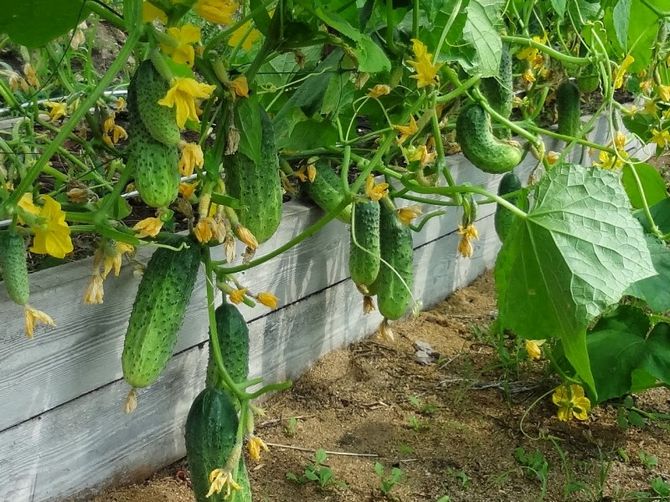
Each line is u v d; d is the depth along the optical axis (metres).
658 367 0.97
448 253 1.33
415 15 0.82
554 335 0.86
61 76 0.96
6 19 0.70
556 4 1.04
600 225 0.79
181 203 0.72
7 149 0.84
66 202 0.88
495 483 0.94
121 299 0.81
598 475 0.98
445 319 1.30
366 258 0.93
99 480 0.85
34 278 0.76
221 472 0.68
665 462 1.01
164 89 0.57
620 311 1.03
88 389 0.81
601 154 1.10
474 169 1.32
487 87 0.99
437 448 1.00
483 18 0.91
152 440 0.90
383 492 0.91
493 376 1.15
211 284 0.74
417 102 0.86
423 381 1.13
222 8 0.59
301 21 0.77
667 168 1.93
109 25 1.51
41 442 0.79
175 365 0.90
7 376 0.74
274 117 1.05
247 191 0.75
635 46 1.16
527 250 0.82
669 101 1.16
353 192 0.79
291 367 1.08
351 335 1.18
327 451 0.97
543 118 1.55
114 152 0.90
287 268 1.02
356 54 0.76
